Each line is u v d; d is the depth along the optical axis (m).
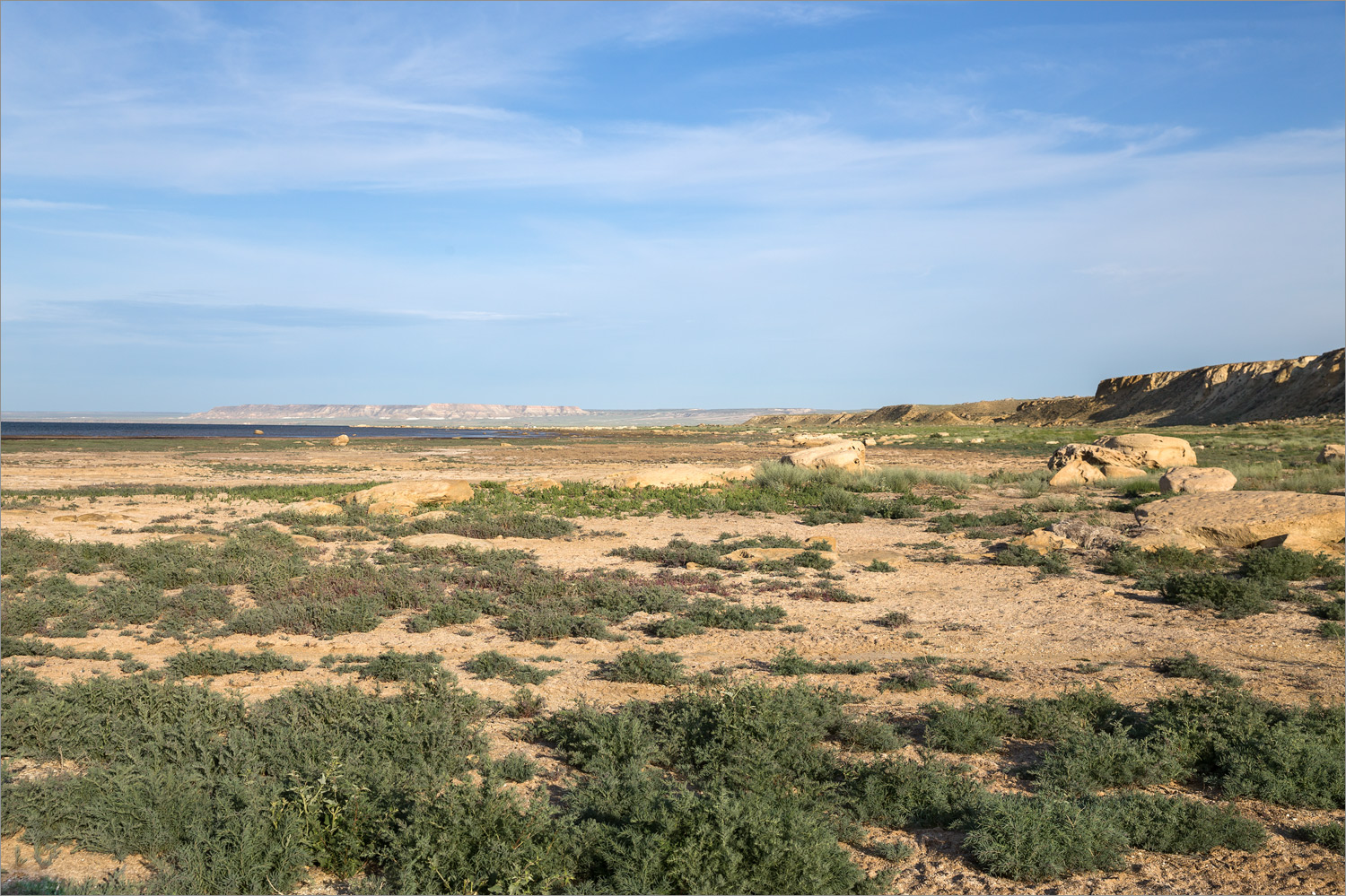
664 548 20.80
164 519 25.72
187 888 5.43
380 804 6.18
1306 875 5.70
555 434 147.38
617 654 11.79
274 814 6.11
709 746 7.59
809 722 8.11
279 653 11.89
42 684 9.20
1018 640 12.41
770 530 24.28
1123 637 12.52
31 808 6.34
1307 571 16.34
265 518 25.89
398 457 70.06
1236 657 11.41
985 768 7.75
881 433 106.56
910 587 16.41
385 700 8.98
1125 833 6.21
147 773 6.52
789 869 5.34
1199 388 131.12
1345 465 37.47
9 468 50.06
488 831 5.73
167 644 12.43
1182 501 21.59
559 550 20.75
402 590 15.07
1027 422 158.00
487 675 10.55
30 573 17.27
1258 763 7.27
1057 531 21.12
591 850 5.76
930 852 6.18
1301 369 114.75
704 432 147.38
